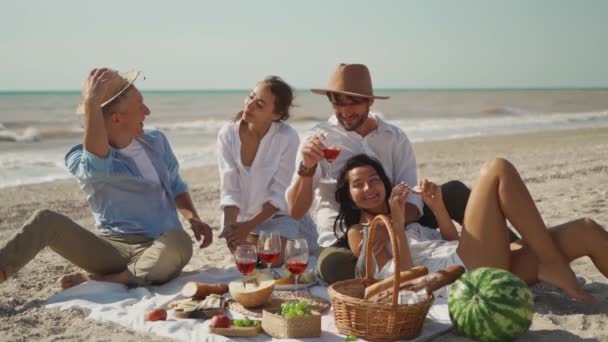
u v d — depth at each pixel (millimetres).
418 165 15273
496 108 52531
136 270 5336
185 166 16047
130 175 5566
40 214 5109
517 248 4766
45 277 6020
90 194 5668
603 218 7941
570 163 14547
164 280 5414
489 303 3906
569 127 30547
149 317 4488
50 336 4289
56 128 28172
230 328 4152
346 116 5363
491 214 4527
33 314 4730
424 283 4203
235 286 4719
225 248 7285
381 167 5168
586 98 86312
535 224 4449
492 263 4531
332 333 4191
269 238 4809
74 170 5602
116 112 5488
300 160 5340
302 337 4078
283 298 4871
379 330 3984
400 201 4664
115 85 5480
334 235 5449
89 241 5336
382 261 4902
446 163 15609
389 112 49094
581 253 4535
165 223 5793
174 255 5332
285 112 6000
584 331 4180
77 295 5117
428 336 4109
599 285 5195
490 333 3904
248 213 6102
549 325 4289
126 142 5617
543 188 10727
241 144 6059
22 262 4949
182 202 6148
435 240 5004
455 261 4633
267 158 6016
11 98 65438
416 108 55406
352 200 5180
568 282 4387
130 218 5656
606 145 19672
